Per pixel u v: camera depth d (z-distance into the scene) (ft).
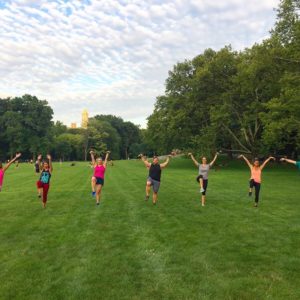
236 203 49.11
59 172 129.59
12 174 116.57
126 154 531.09
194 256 24.76
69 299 18.29
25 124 354.13
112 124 516.73
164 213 41.39
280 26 112.37
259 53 118.32
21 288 19.58
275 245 27.43
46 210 44.04
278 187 70.79
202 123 173.37
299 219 37.58
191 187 71.20
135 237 30.09
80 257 24.82
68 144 413.59
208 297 18.39
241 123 151.84
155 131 193.26
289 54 108.37
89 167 177.78
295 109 100.68
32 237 30.48
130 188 69.51
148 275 21.36
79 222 36.47
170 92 182.80
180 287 19.63
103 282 20.38
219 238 29.58
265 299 18.12
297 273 21.53
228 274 21.43
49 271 22.13
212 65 154.10
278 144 134.62
